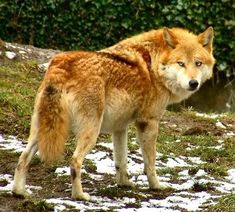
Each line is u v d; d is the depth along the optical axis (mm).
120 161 13336
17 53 22719
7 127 17141
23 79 20969
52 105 11633
